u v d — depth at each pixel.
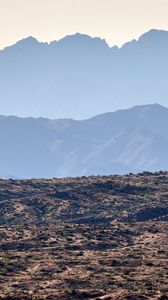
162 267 133.25
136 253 146.00
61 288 118.38
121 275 126.31
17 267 133.25
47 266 133.25
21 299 112.12
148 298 111.12
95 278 124.62
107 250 151.12
